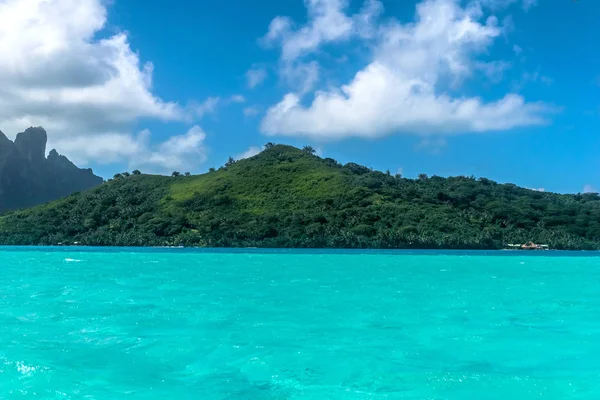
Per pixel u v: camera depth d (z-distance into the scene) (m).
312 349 13.22
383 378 10.80
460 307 21.28
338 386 10.25
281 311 19.59
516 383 10.47
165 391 9.88
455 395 9.77
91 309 19.84
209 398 9.46
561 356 12.86
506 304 22.39
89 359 12.11
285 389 10.03
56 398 9.40
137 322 16.94
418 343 14.17
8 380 10.38
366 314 19.11
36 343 13.69
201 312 19.19
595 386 10.34
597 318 18.70
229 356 12.52
